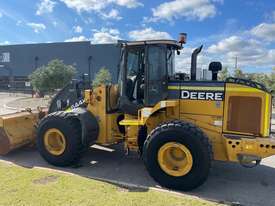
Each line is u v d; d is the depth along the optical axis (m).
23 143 7.14
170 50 6.06
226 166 6.59
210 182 5.61
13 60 50.69
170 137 5.12
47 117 6.32
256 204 4.68
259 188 5.37
